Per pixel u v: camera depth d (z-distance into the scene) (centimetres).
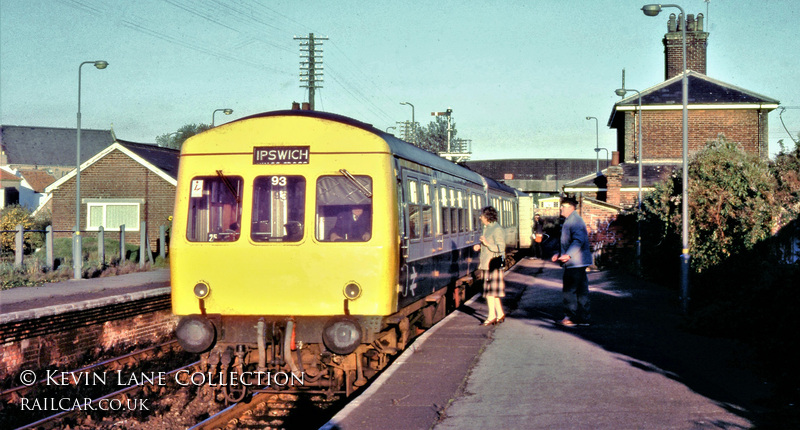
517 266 2797
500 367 865
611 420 625
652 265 2058
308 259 830
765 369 811
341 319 810
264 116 865
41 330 1148
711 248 1412
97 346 1294
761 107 3350
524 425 621
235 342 839
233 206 852
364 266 824
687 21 3578
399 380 813
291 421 859
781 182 1325
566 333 1105
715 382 763
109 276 1980
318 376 848
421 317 1188
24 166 10112
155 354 1321
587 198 2906
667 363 866
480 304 1506
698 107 3391
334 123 850
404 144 987
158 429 856
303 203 841
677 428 596
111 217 3109
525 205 3159
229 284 840
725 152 1429
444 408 691
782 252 1249
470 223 1527
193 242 852
